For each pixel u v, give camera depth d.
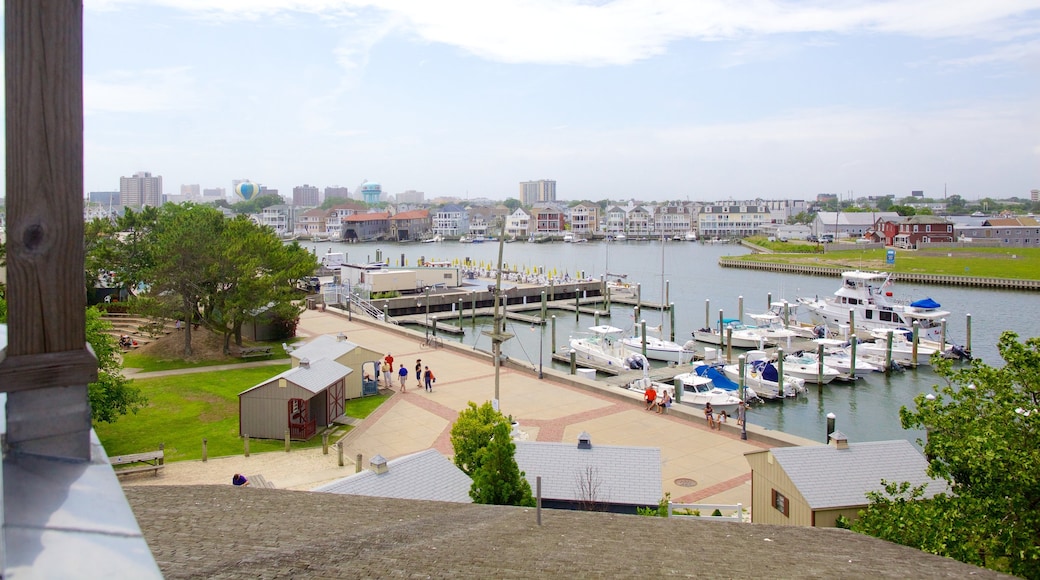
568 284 95.81
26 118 3.36
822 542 11.21
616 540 10.34
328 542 8.47
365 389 39.78
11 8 3.29
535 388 41.50
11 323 3.41
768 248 178.25
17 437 3.47
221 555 7.43
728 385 46.62
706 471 27.80
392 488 18.59
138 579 2.91
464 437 23.52
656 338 65.50
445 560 8.02
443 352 52.56
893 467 20.36
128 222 56.06
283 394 30.89
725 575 8.37
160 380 40.91
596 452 22.09
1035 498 13.09
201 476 25.94
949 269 117.19
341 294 82.56
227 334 48.16
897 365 55.62
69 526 3.07
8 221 3.36
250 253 48.28
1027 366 14.90
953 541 13.24
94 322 28.52
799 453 20.62
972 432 14.37
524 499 17.91
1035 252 143.12
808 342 63.41
